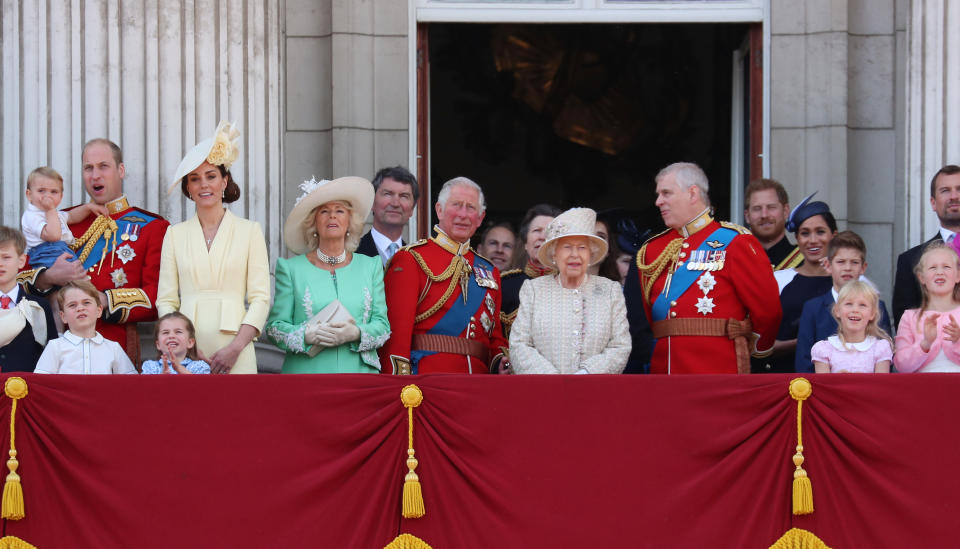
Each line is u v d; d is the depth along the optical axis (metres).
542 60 54.72
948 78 35.22
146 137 33.66
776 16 36.88
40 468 25.14
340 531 25.19
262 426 25.41
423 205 37.50
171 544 25.06
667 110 54.16
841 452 25.19
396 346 28.75
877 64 36.75
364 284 28.83
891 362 28.25
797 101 36.59
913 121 35.69
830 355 27.84
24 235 29.50
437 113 55.16
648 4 38.03
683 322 28.58
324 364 28.12
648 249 29.86
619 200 55.38
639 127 54.62
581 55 54.53
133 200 33.44
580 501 25.25
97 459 25.19
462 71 54.97
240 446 25.34
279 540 25.11
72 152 33.47
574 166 55.41
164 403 25.41
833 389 25.36
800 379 25.36
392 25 37.12
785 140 36.56
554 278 28.66
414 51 37.28
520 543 25.16
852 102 36.69
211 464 25.27
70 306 27.56
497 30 54.59
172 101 33.94
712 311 28.50
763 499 25.16
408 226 36.91
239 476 25.27
